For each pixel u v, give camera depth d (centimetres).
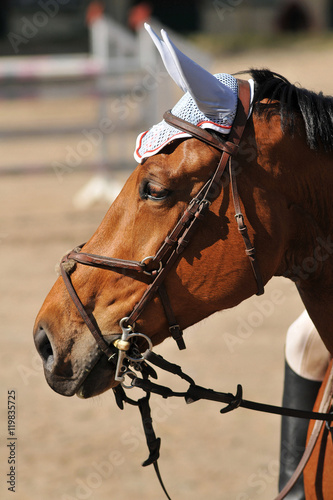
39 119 2858
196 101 352
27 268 1400
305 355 477
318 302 402
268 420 859
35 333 397
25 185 2216
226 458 766
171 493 699
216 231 363
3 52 4262
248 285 374
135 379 380
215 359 1011
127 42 1834
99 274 380
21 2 4847
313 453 430
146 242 369
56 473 743
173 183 358
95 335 379
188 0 5059
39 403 908
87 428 844
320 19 4944
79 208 1867
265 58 3806
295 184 371
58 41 4578
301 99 372
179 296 376
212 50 4116
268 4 5038
